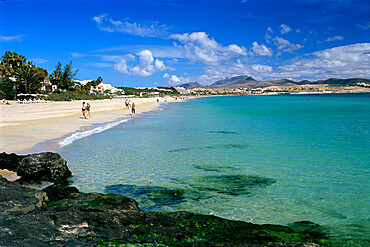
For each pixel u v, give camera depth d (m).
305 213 7.48
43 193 7.32
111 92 157.62
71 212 6.11
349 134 22.44
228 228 6.03
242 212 7.57
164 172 11.58
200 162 13.30
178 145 17.70
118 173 11.38
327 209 7.73
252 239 5.57
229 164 12.90
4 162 11.28
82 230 5.73
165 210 7.74
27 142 17.00
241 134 22.66
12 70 84.06
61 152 15.13
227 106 78.06
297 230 6.43
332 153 15.17
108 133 22.70
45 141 17.67
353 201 8.30
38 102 65.75
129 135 21.72
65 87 106.88
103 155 14.65
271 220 7.05
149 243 5.34
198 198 8.67
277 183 10.12
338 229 6.50
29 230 5.33
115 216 6.22
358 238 6.04
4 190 6.77
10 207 6.12
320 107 69.69
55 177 10.16
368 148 16.48
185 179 10.66
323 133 23.11
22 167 9.94
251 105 83.88
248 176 10.99
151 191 9.31
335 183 10.03
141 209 7.81
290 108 65.81
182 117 39.97
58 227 5.74
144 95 173.75
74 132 22.39
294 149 16.39
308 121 33.84
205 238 5.57
